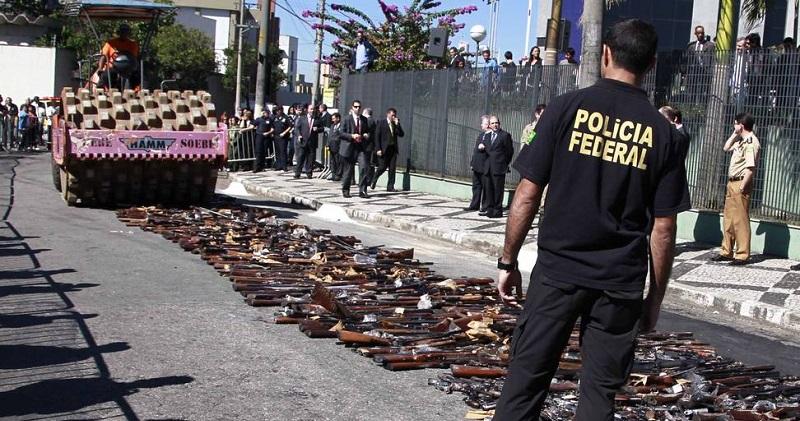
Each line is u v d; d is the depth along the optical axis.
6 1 43.09
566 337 4.08
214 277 9.91
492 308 8.61
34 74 41.22
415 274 10.37
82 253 11.09
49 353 6.78
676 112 13.45
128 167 15.48
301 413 5.69
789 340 9.00
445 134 21.72
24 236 12.26
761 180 13.78
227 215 14.76
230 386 6.17
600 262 3.94
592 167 3.97
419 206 19.16
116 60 17.20
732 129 14.29
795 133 13.34
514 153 19.23
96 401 5.74
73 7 18.61
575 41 27.48
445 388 6.27
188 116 15.78
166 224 13.55
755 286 11.16
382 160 22.31
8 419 5.35
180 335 7.43
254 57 54.50
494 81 19.89
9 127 32.12
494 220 17.14
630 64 4.07
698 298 10.71
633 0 27.25
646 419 5.67
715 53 14.55
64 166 15.28
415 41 28.95
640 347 7.63
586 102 4.04
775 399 6.30
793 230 13.16
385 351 7.06
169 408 5.66
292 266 10.48
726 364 7.25
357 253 11.61
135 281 9.52
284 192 21.30
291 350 7.13
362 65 28.67
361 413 5.75
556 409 5.70
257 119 27.77
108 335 7.34
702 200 14.75
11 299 8.52
